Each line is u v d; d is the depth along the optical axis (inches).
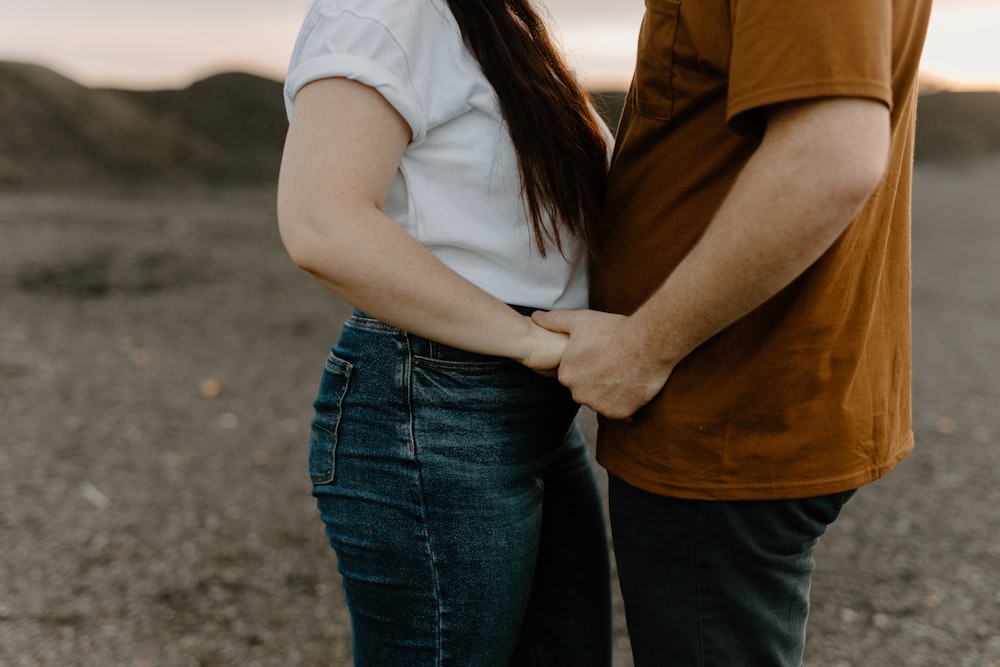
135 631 85.2
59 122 423.8
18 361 163.8
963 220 348.5
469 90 37.3
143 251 270.2
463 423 39.2
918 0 34.4
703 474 38.2
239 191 404.5
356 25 35.4
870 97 30.4
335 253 35.1
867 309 37.5
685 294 35.0
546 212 39.9
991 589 92.7
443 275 36.9
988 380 161.0
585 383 38.9
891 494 115.0
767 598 39.4
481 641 40.9
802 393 37.0
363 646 42.4
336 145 35.0
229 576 95.0
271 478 118.6
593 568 50.9
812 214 31.3
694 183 37.5
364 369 39.5
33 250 261.4
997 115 613.0
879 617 88.4
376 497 39.8
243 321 199.2
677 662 40.2
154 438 131.3
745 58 31.9
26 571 94.7
